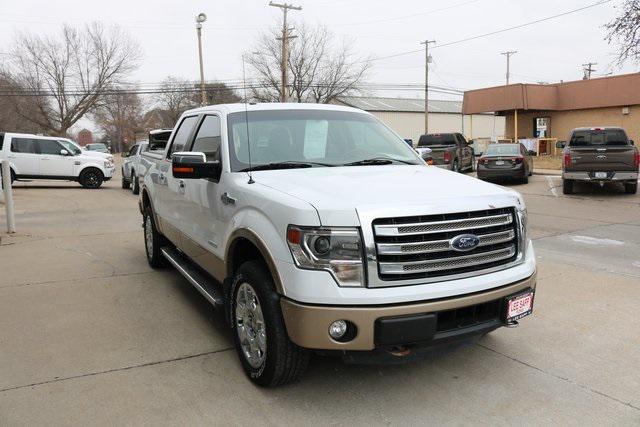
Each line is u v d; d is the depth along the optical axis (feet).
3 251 26.43
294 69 157.28
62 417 10.84
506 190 12.31
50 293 19.19
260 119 15.02
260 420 10.73
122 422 10.66
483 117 222.07
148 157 23.16
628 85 93.40
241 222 12.09
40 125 193.26
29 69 184.85
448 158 71.67
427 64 159.02
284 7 128.67
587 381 12.42
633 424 10.64
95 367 13.12
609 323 16.12
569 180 50.44
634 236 30.50
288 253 10.50
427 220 10.55
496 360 13.51
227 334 15.31
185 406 11.27
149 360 13.53
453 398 11.60
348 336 10.26
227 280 13.14
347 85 162.40
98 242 28.94
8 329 15.64
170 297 18.70
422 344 10.55
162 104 284.41
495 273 11.33
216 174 13.87
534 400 11.54
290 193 11.23
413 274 10.46
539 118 108.99
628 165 48.44
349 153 15.03
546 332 15.39
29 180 68.28
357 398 11.57
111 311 17.24
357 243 10.11
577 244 28.25
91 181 68.13
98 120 282.36
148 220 22.77
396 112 198.70
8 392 11.85
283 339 11.02
